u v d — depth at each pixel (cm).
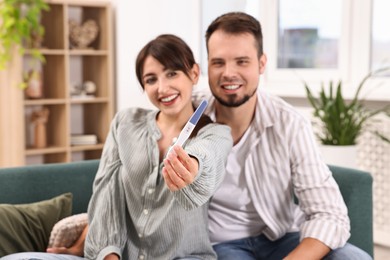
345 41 400
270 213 213
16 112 445
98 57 494
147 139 191
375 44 391
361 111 362
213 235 214
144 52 189
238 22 198
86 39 481
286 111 210
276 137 208
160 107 188
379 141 379
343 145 352
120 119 204
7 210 217
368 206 228
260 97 213
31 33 455
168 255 186
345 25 399
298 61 434
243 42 196
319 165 203
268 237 215
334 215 195
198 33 497
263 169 210
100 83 494
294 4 432
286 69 437
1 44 443
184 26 496
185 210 175
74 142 483
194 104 221
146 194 186
